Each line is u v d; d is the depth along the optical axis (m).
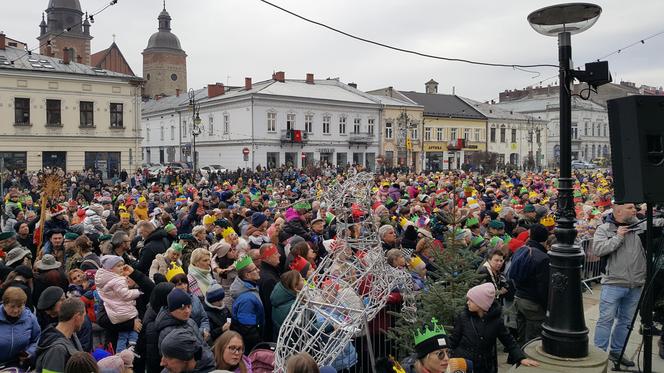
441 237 9.16
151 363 5.18
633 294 6.62
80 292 6.55
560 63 5.45
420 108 64.25
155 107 70.38
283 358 4.71
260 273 6.69
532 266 6.66
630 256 6.55
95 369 4.21
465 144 68.00
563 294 5.33
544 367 5.09
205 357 4.98
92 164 44.00
